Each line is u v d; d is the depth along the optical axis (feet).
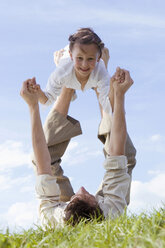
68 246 6.35
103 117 12.25
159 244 5.57
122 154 9.07
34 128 9.25
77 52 11.80
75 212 8.10
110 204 8.74
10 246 6.81
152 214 7.42
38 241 7.29
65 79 12.39
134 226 6.54
